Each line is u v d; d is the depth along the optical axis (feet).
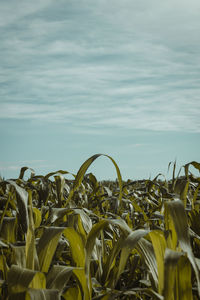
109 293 4.90
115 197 11.48
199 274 4.41
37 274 4.35
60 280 4.76
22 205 6.40
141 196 13.37
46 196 9.85
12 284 4.03
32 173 10.91
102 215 10.86
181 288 5.03
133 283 6.53
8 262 6.35
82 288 5.18
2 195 9.33
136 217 12.34
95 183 12.75
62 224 7.70
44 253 5.17
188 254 4.38
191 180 11.30
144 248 5.45
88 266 5.10
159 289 4.94
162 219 8.05
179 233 4.56
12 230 6.89
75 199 13.01
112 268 6.20
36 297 3.90
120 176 6.84
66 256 7.29
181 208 4.76
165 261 4.33
